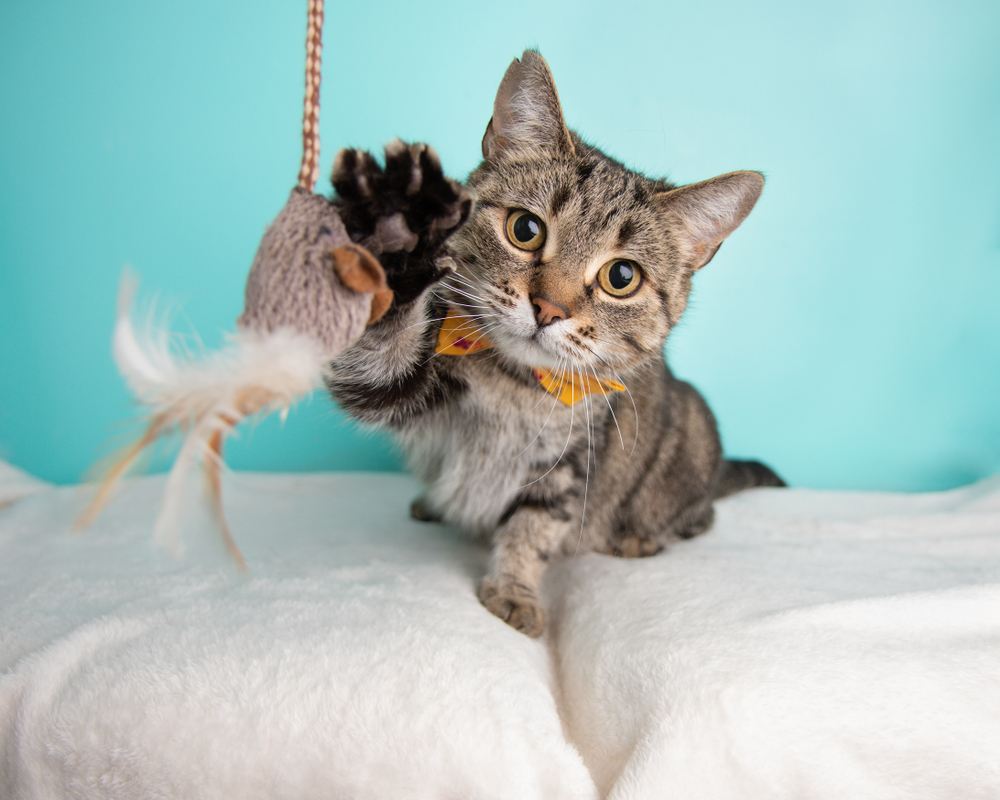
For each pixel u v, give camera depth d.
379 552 0.42
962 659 0.32
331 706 0.29
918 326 0.58
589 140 0.49
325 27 0.51
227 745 0.28
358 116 0.53
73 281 0.53
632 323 0.37
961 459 0.60
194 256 0.53
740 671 0.31
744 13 0.53
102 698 0.29
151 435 0.22
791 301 0.58
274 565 0.39
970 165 0.55
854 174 0.55
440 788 0.28
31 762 0.28
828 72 0.54
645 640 0.34
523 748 0.28
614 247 0.36
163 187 0.52
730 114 0.54
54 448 0.55
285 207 0.24
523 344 0.35
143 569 0.37
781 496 0.55
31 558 0.38
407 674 0.30
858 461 0.60
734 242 0.57
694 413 0.48
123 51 0.50
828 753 0.29
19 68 0.50
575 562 0.44
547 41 0.53
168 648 0.30
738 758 0.29
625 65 0.53
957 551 0.44
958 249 0.56
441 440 0.39
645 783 0.28
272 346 0.23
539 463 0.39
